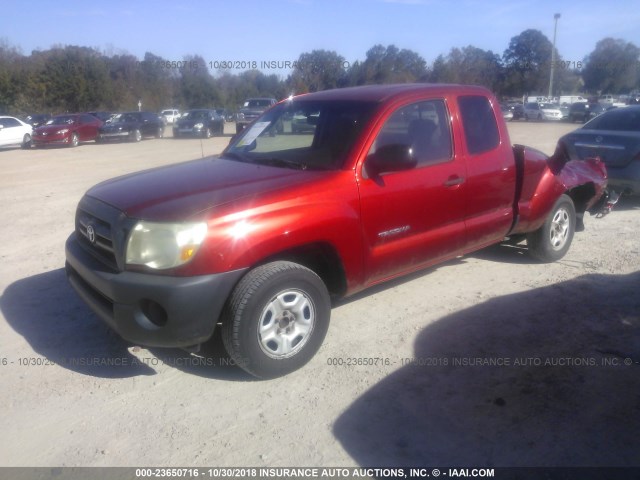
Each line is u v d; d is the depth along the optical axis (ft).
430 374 12.51
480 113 16.52
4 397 11.86
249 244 11.40
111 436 10.59
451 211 15.35
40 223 26.91
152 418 11.12
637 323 14.78
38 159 62.49
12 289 17.79
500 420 10.90
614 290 16.97
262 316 11.75
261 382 12.36
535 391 11.82
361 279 13.67
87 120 87.35
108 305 11.95
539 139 73.67
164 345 11.37
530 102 131.34
